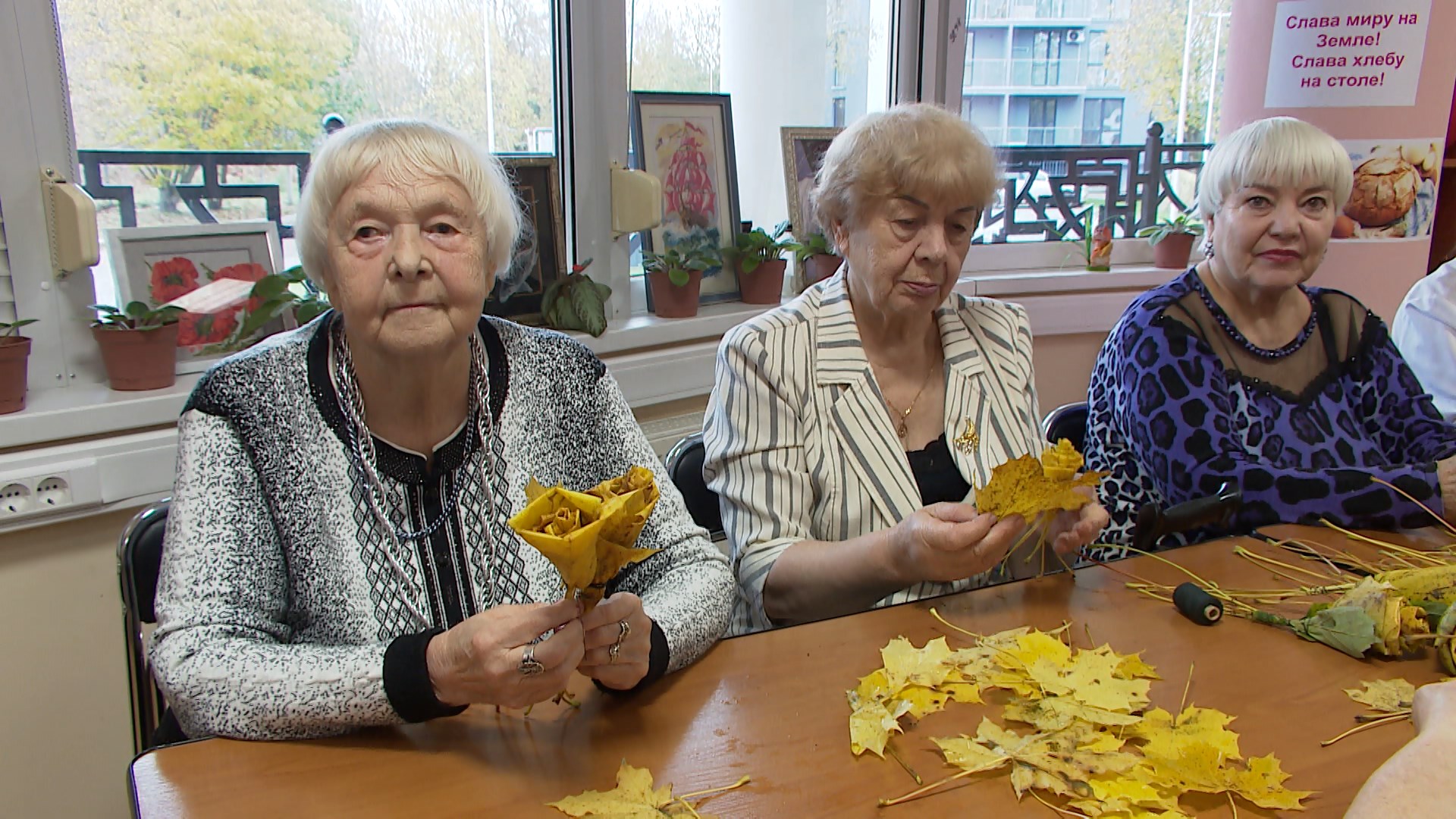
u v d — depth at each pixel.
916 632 1.09
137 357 1.64
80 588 1.61
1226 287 1.75
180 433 1.04
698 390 2.32
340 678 0.87
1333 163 1.61
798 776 0.83
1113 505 1.73
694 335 2.34
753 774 0.83
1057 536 1.24
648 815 0.76
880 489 1.40
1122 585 1.23
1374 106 2.54
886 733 0.86
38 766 1.62
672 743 0.87
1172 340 1.67
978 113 3.00
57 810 1.65
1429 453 1.64
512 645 0.83
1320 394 1.74
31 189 1.60
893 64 2.84
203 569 0.97
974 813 0.79
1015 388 1.54
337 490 1.05
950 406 1.47
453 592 1.08
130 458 1.58
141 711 1.18
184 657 0.91
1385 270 2.67
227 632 0.94
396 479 1.07
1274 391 1.70
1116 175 3.19
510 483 1.12
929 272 1.38
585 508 0.78
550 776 0.82
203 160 1.79
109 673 1.67
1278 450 1.66
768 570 1.33
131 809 0.78
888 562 1.20
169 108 1.74
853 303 1.51
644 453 1.24
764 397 1.41
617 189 2.29
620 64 2.25
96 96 1.66
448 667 0.85
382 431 1.09
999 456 1.47
